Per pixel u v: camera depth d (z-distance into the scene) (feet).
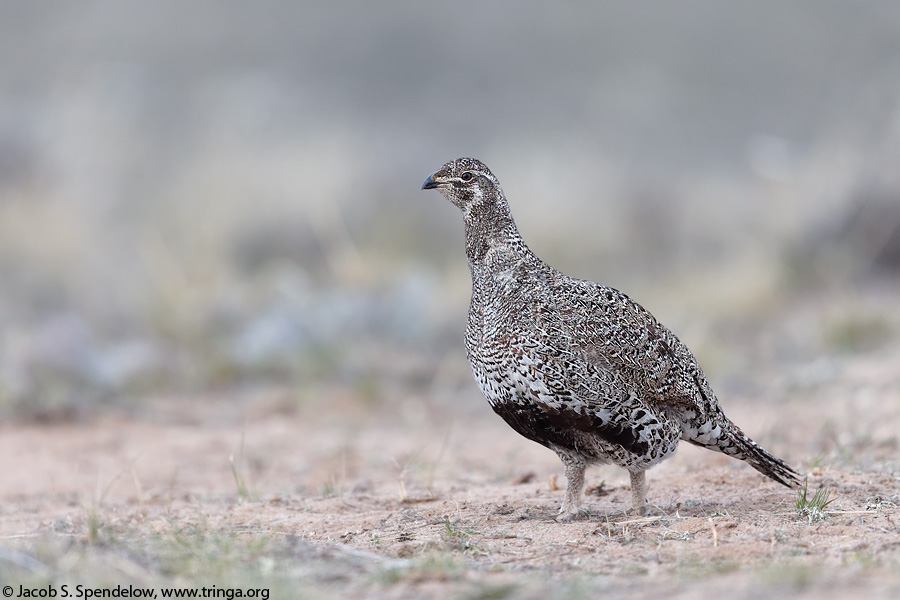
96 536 33.71
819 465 46.65
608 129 174.70
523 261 38.37
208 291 91.45
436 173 39.47
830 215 96.63
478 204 38.86
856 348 75.77
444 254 111.96
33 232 103.14
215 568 30.45
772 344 80.38
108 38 226.17
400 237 111.24
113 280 97.86
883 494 39.93
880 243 92.53
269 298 90.58
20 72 214.07
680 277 101.35
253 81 157.48
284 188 115.65
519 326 36.58
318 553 32.45
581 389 36.14
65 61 216.13
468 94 214.69
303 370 77.05
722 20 220.43
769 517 36.68
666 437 37.52
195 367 78.43
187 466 55.42
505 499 42.96
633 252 114.73
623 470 49.11
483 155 149.48
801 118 197.06
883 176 94.68
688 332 81.71
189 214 109.70
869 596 25.93
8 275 98.84
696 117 195.21
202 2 234.99
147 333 86.89
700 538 34.12
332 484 48.88
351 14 237.45
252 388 76.07
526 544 34.55
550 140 155.22
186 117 136.26
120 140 120.37
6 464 55.36
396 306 85.81
